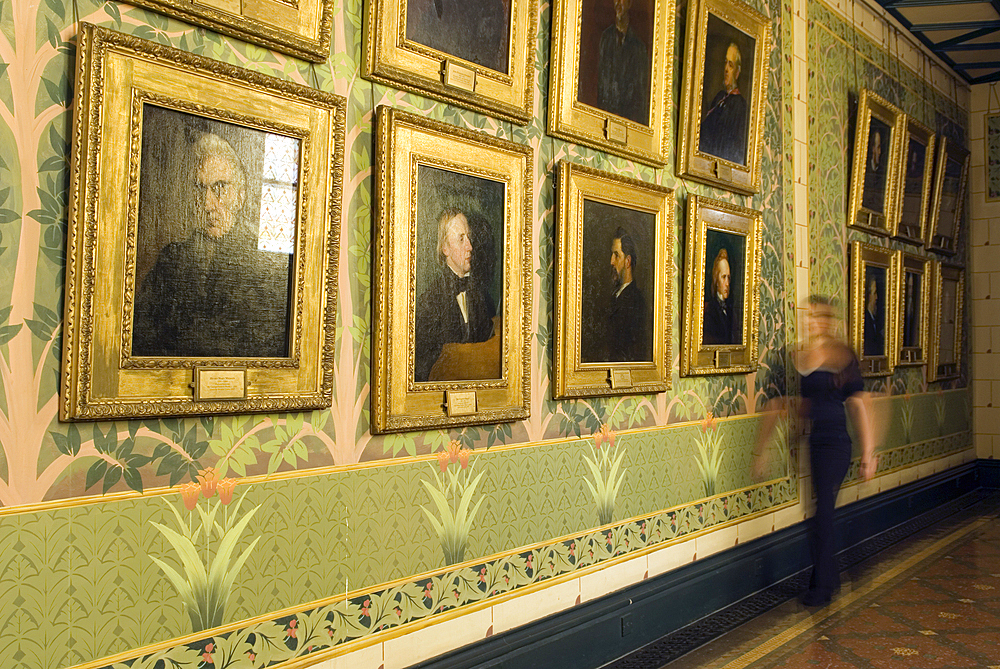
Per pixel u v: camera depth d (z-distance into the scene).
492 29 3.88
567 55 4.25
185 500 2.75
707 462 5.51
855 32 7.74
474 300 3.76
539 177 4.21
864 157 7.58
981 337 10.42
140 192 2.62
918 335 8.95
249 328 2.92
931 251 9.35
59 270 2.47
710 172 5.46
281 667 3.00
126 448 2.61
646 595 4.81
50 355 2.45
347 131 3.30
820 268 7.06
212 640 2.80
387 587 3.38
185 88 2.71
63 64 2.49
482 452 3.84
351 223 3.31
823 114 7.14
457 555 3.69
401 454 3.46
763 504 6.11
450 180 3.64
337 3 3.28
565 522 4.30
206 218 2.79
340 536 3.22
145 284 2.64
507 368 3.90
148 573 2.65
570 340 4.28
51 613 2.42
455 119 3.76
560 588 4.25
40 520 2.41
